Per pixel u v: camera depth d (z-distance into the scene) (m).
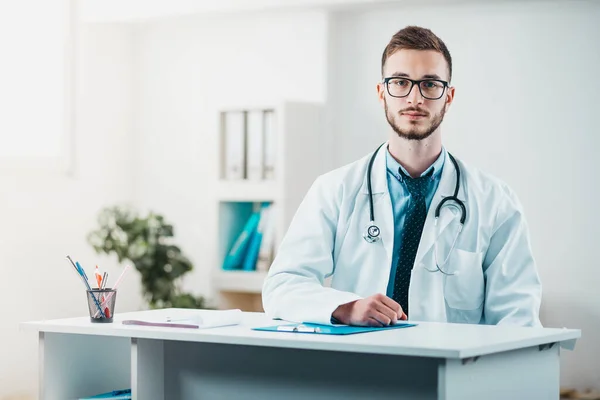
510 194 2.68
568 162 4.18
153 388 2.24
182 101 4.96
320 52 4.56
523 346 1.89
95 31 4.79
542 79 4.22
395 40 2.60
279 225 4.36
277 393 2.18
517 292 2.49
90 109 4.75
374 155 2.72
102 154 4.84
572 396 4.04
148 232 4.43
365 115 4.52
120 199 4.96
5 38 4.15
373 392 2.04
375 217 2.62
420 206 2.61
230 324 2.18
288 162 4.36
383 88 2.65
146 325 2.13
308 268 2.52
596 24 4.14
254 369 2.22
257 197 4.43
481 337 1.90
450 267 2.55
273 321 2.29
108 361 2.42
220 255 4.59
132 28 5.07
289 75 4.65
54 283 4.43
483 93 4.32
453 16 4.36
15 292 4.20
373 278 2.59
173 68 4.98
